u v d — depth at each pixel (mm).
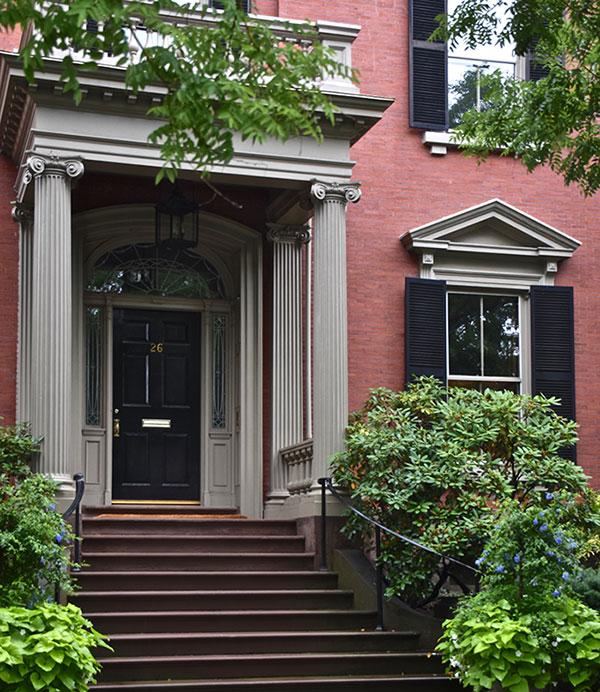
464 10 11492
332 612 10227
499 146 13453
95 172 12633
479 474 10969
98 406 13430
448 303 14414
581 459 14422
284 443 13359
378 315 13938
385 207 14195
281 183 12109
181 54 6773
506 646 7875
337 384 11742
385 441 11102
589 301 14828
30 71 5922
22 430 10930
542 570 8375
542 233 14555
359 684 8938
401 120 14438
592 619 8320
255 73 6973
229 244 13852
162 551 11359
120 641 9266
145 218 13281
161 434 13742
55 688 7117
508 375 14484
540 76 15023
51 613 7496
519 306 14633
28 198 12266
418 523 10570
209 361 13984
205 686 8609
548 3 10945
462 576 11914
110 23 6211
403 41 14633
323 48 6828
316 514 11477
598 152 11555
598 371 14719
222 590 10656
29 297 12453
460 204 14484
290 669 9242
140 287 13773
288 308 13594
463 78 14953
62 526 8992
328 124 12008
